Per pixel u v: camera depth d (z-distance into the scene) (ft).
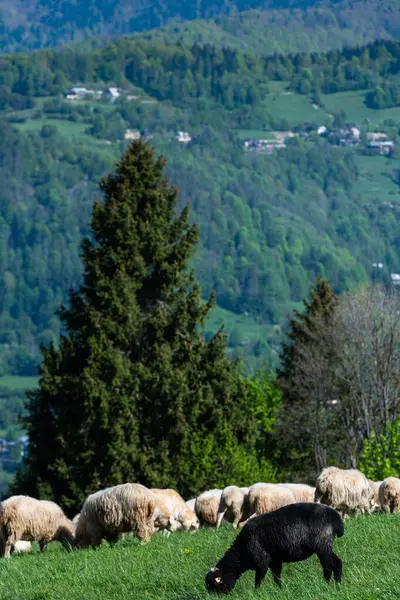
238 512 159.33
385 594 76.69
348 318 320.70
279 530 85.56
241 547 86.17
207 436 281.54
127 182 315.37
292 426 321.93
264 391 335.88
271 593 82.89
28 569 116.67
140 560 110.52
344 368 319.88
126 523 130.93
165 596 91.91
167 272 304.91
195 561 105.81
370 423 310.24
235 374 296.51
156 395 277.03
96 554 120.78
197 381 289.33
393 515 135.13
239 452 280.92
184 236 314.55
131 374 280.51
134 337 293.84
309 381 319.68
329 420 323.16
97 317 288.10
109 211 306.35
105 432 272.92
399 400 319.88
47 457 282.36
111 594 96.22
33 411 287.89
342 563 91.56
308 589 81.97
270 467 298.35
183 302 298.97
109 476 268.21
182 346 291.38
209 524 174.29
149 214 312.71
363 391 311.68
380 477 264.11
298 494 157.07
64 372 289.33
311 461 323.78
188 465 276.41
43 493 275.18
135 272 302.45
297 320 361.92
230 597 83.30
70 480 271.90
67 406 276.41
